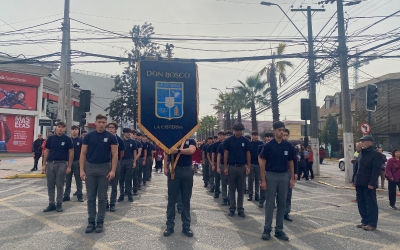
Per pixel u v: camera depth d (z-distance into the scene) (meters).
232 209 7.69
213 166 10.16
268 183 6.00
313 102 18.09
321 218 7.69
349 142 14.69
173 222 6.08
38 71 29.20
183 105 6.42
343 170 23.88
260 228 6.66
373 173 6.73
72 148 8.05
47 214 7.45
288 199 7.45
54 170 7.76
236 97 30.78
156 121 6.23
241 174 7.60
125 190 9.66
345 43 14.87
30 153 29.06
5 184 12.38
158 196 10.15
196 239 5.82
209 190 11.80
